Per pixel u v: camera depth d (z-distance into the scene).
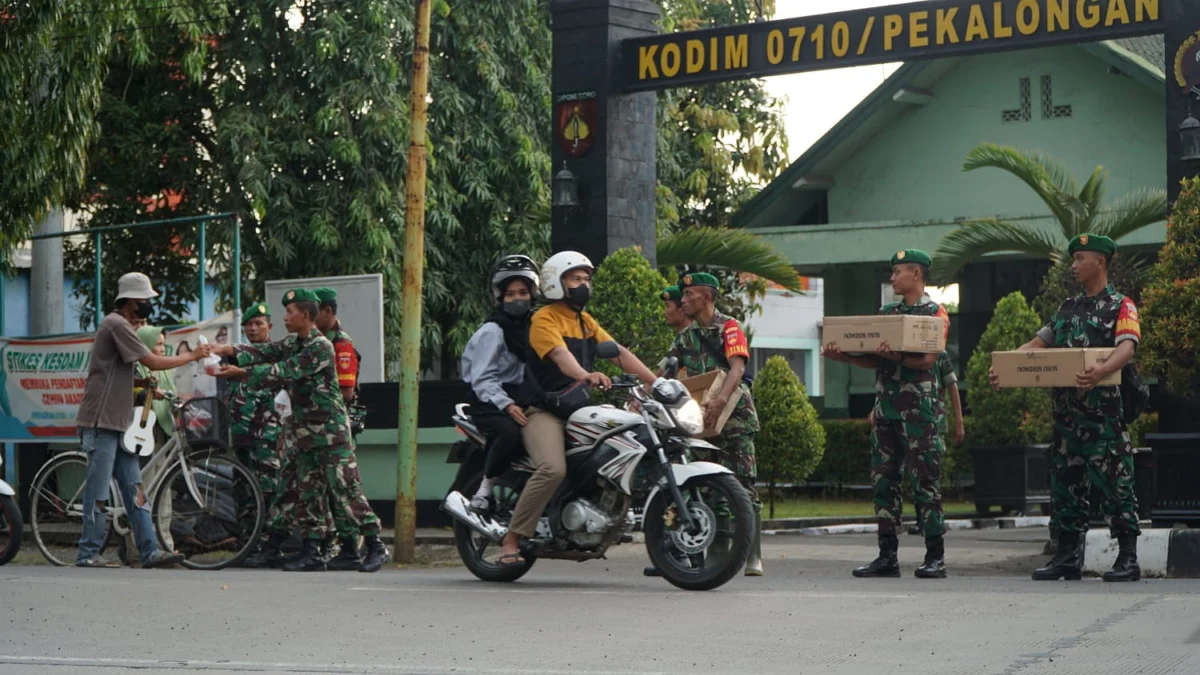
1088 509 12.27
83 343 18.16
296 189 27.12
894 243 29.56
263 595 11.19
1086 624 9.16
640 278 17.81
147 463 15.40
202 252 18.95
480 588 11.63
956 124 31.28
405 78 28.00
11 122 19.53
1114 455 11.94
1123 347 11.68
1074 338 12.05
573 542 11.59
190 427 14.49
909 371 12.57
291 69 27.45
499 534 11.94
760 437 24.97
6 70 19.28
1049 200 23.38
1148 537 12.53
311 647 8.74
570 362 11.38
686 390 11.41
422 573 13.52
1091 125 29.73
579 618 9.73
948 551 16.41
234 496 14.78
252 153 26.47
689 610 10.02
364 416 15.02
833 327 12.57
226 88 27.38
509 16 29.17
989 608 9.90
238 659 8.37
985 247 24.38
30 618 10.01
